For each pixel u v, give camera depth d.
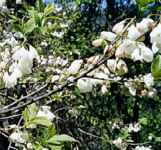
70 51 7.82
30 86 4.01
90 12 11.75
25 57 2.53
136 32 2.15
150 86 2.76
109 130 10.20
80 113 8.59
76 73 2.56
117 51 2.20
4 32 5.51
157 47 2.05
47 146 2.48
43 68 4.61
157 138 12.27
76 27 10.40
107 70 2.55
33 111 2.65
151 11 2.19
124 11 11.29
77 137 8.43
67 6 11.23
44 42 7.11
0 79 2.90
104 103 10.11
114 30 2.26
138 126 11.28
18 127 2.87
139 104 12.26
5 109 2.81
